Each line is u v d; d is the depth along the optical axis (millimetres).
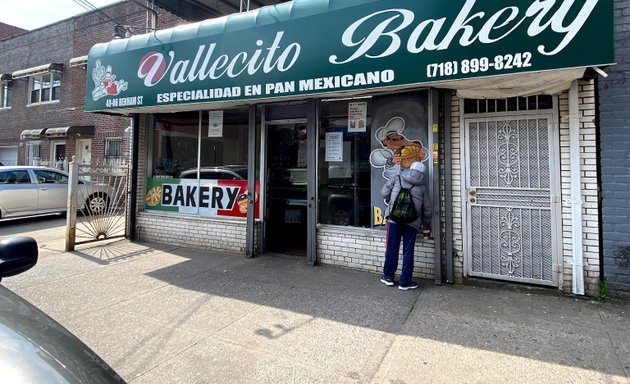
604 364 2936
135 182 7434
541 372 2838
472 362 2988
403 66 4258
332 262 5629
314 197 5703
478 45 3885
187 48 5812
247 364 2975
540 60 3625
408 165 5031
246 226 6270
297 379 2770
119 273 5336
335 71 4660
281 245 6695
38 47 15523
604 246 4211
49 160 14891
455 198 4891
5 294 2010
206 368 2916
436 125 4863
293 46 4941
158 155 7516
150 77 6180
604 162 4203
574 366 2914
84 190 8156
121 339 3381
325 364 2977
